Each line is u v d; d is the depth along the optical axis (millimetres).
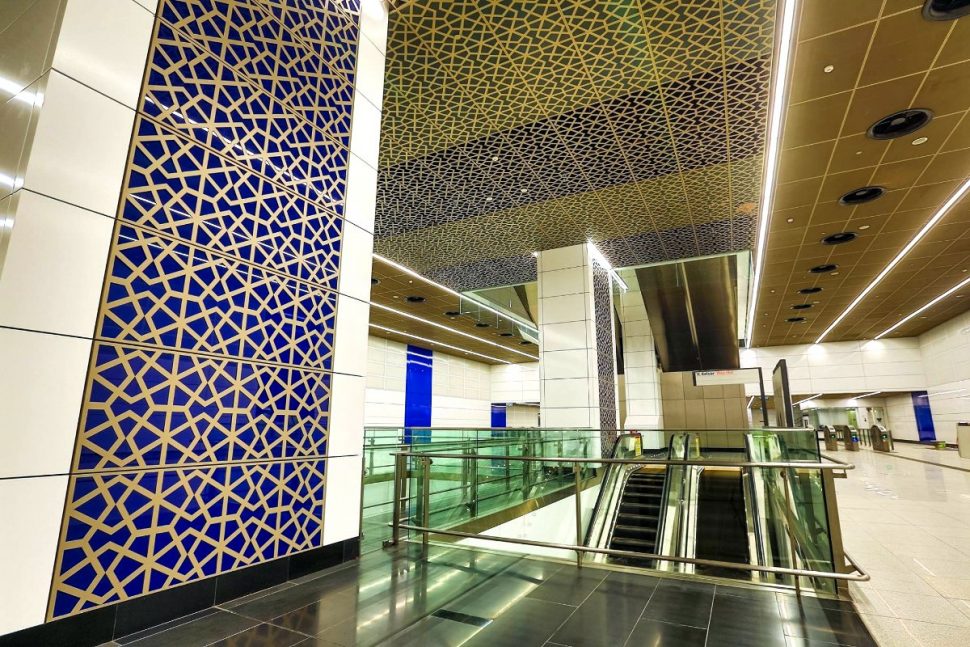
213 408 2908
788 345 24875
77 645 2246
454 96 5969
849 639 2498
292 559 3328
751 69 5461
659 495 8734
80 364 2340
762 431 7203
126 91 2631
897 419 26344
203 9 3068
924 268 12539
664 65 5430
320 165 3803
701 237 10414
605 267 11961
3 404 2080
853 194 8312
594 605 2939
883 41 4961
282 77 3561
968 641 2475
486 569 3621
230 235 3086
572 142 6863
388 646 2391
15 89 2490
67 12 2426
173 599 2650
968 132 6500
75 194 2375
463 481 5836
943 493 7824
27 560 2109
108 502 2404
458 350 25125
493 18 4855
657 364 23188
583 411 9844
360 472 3910
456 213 9172
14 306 2135
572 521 7637
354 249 4031
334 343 3760
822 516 3277
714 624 2674
